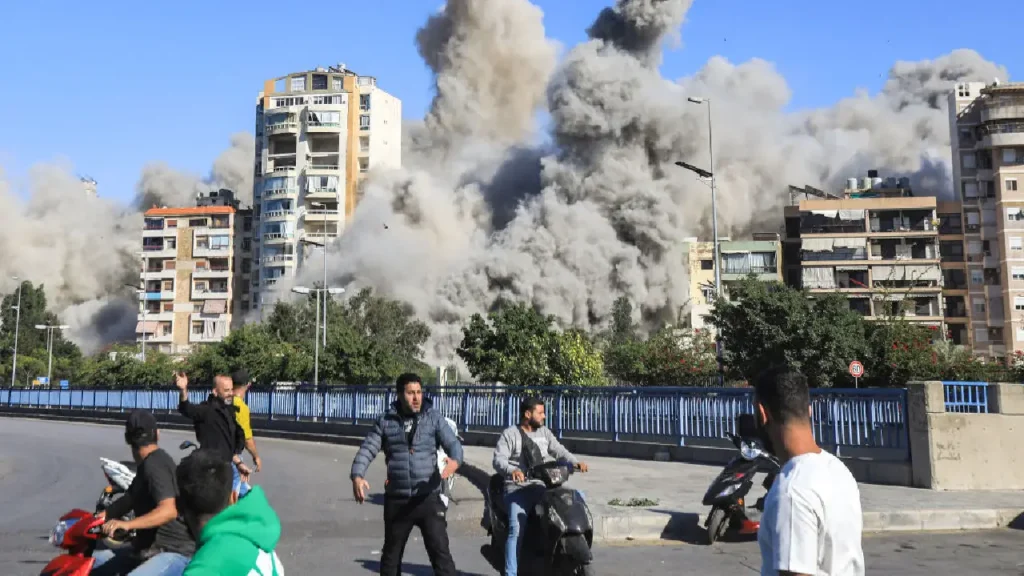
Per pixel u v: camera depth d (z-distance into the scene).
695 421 16.59
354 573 7.86
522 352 26.41
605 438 18.92
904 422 12.72
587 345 26.97
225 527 3.09
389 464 6.41
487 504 7.79
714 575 7.69
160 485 4.89
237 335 48.66
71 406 49.09
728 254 79.94
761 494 11.55
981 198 76.75
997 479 12.18
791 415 2.76
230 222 106.62
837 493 2.56
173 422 38.53
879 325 26.44
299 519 11.38
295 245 104.94
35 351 93.06
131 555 5.09
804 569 2.48
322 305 70.06
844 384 26.36
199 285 106.19
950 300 76.19
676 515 9.94
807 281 76.88
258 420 34.09
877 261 76.50
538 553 6.84
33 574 7.77
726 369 28.09
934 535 9.77
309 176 105.06
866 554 8.57
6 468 18.45
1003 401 12.33
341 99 107.31
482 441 22.25
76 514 4.91
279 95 108.12
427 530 6.34
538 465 6.79
